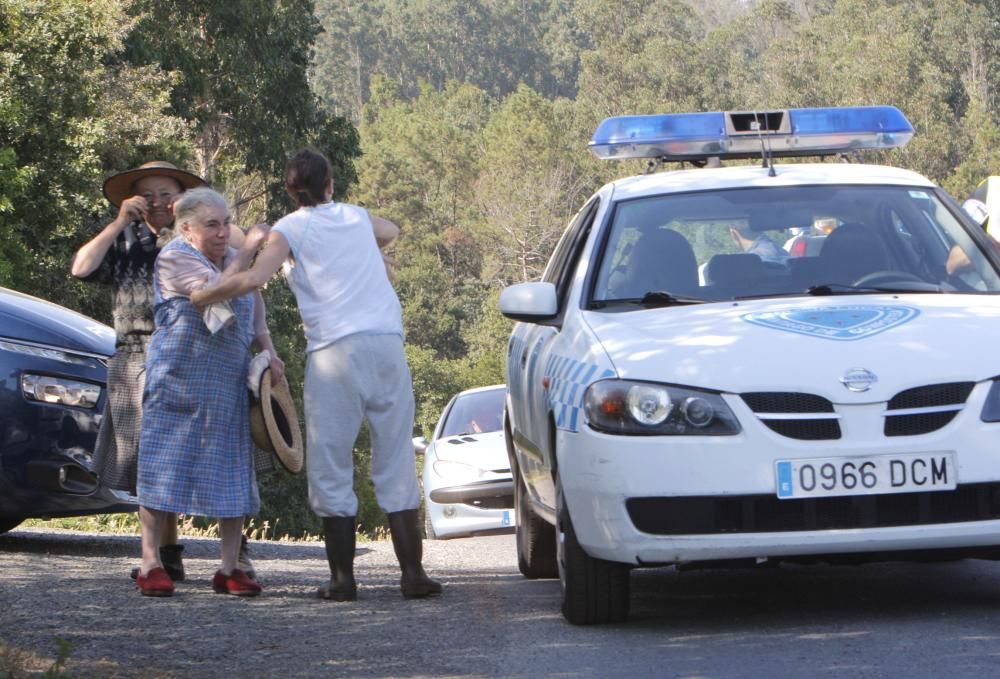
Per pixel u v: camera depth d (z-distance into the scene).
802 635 8.95
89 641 9.11
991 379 9.02
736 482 8.87
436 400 148.25
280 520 52.72
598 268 11.15
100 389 13.62
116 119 47.88
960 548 9.03
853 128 13.29
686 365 9.23
